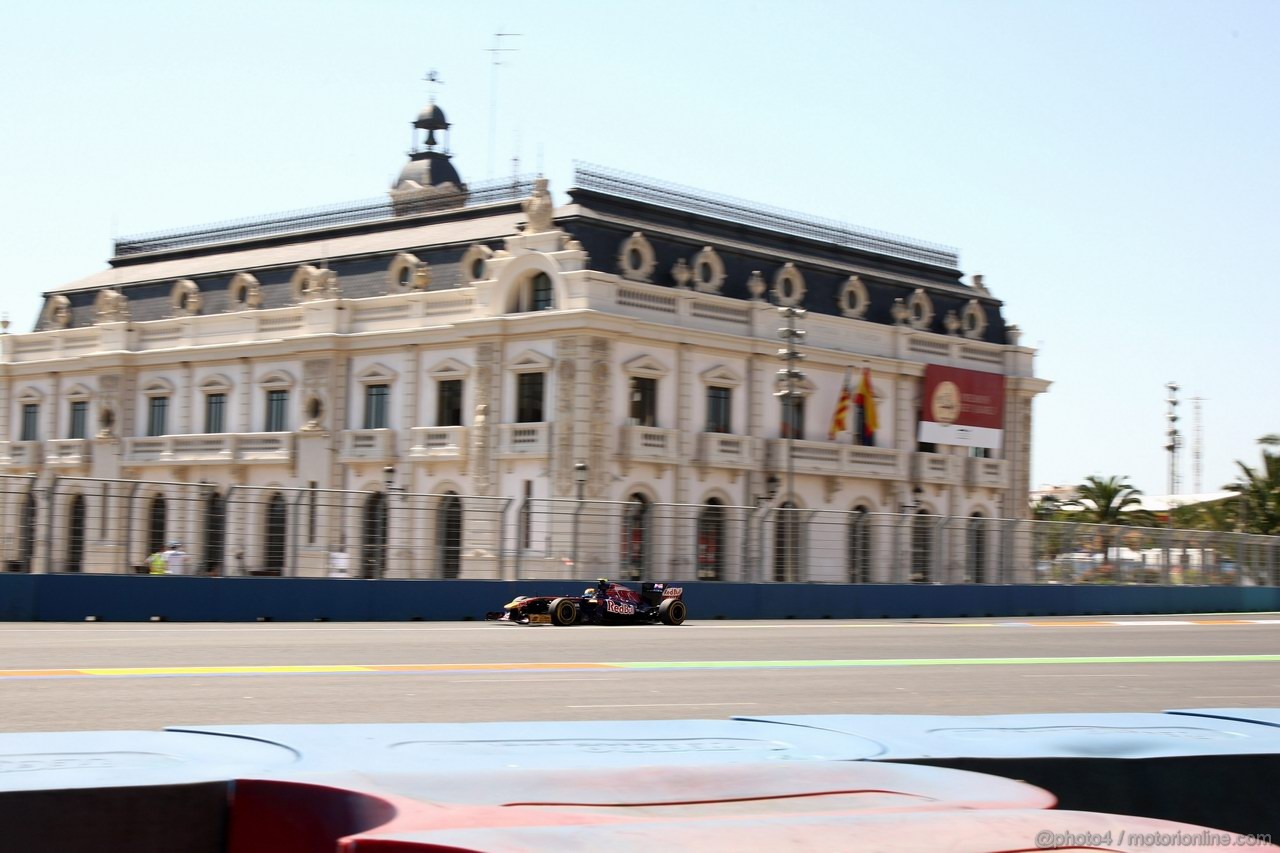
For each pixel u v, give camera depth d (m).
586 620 45.34
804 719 8.66
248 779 5.89
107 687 21.39
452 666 26.98
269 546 43.16
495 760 6.51
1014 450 78.88
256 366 72.56
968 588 59.31
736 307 67.06
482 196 72.06
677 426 63.97
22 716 17.61
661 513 50.59
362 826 5.29
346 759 6.48
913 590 57.25
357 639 34.28
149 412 77.50
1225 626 53.97
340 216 77.00
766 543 53.47
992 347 79.06
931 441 74.31
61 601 39.44
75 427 80.56
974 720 8.98
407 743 7.05
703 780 5.89
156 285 80.69
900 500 72.88
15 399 83.25
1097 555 65.19
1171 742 8.52
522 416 63.06
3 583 39.00
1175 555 68.56
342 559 44.34
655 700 21.47
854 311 73.50
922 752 7.48
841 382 71.06
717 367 65.62
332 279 70.81
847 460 69.81
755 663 29.75
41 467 80.50
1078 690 25.30
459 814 4.84
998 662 32.03
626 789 5.70
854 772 6.18
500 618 46.12
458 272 67.50
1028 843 4.43
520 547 47.62
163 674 23.75
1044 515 115.44
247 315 73.38
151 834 5.81
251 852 5.78
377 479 67.44
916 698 22.95
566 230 63.81
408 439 66.38
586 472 59.72
